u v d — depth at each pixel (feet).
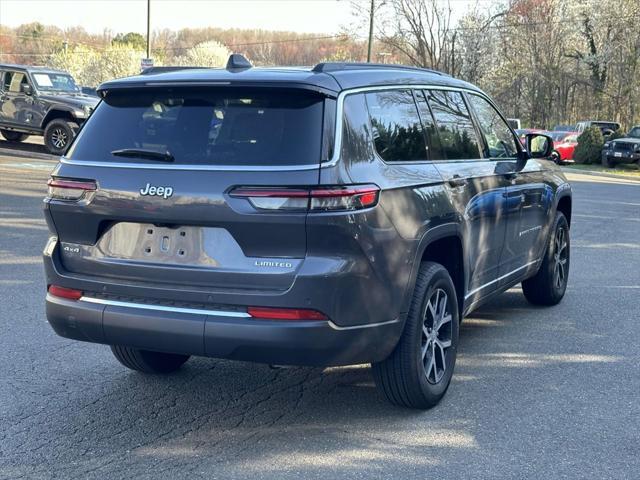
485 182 17.81
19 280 25.99
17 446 13.69
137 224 13.69
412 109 15.84
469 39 162.81
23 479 12.44
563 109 164.96
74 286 14.14
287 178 12.60
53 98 67.05
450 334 16.06
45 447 13.67
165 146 13.60
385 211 13.55
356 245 12.89
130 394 16.30
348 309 12.96
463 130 17.89
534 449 13.71
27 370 17.58
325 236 12.57
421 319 14.67
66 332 14.34
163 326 13.20
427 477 12.59
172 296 13.25
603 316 22.95
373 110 14.37
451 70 157.89
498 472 12.79
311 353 12.82
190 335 13.03
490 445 13.87
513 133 20.85
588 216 47.55
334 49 234.17
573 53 162.81
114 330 13.66
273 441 14.03
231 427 14.67
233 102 13.60
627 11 146.51
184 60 288.92
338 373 17.85
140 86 14.11
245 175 12.78
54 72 70.54
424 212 14.71
